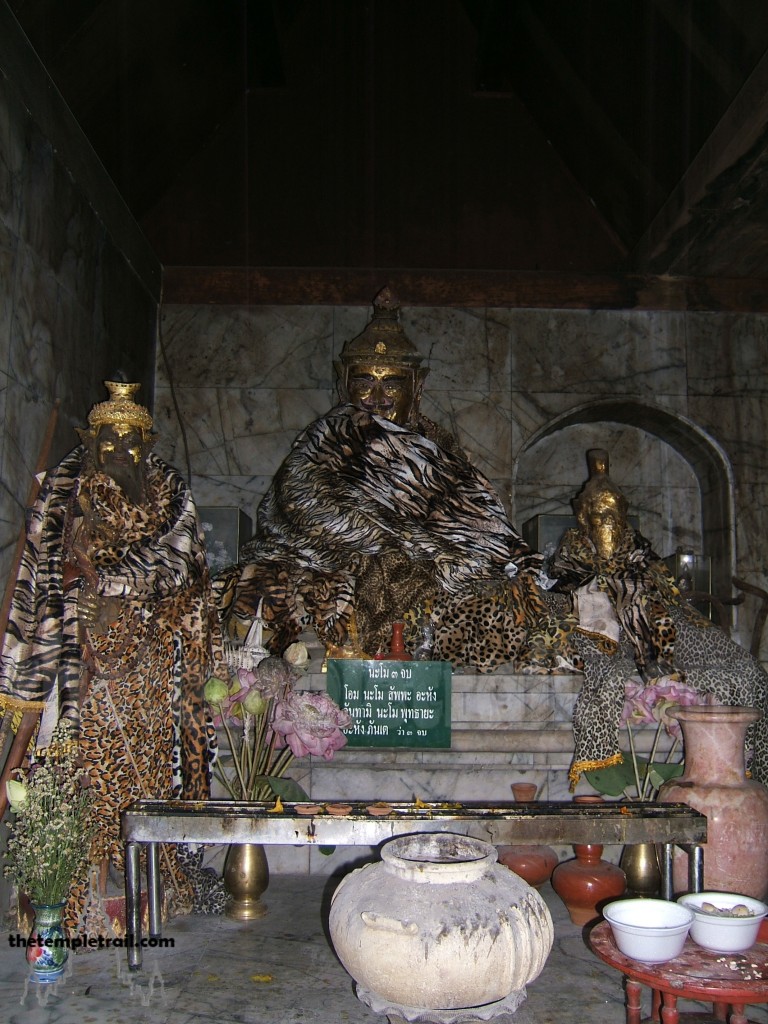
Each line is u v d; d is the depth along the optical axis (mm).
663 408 6883
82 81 4977
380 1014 2703
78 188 5043
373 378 5797
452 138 7379
